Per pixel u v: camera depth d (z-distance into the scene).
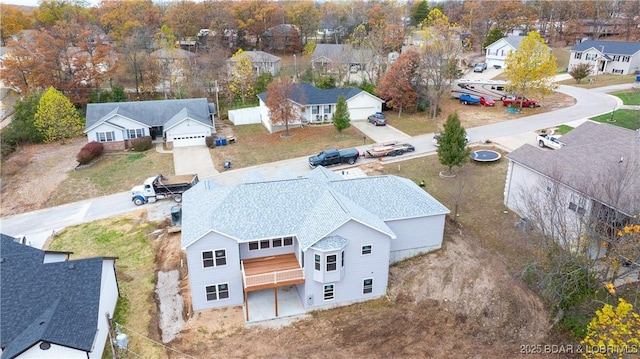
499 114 58.88
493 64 91.25
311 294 26.20
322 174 34.28
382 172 43.44
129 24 98.31
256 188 28.08
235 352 23.52
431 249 30.75
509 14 111.62
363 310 26.53
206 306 26.83
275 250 27.84
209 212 26.64
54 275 24.61
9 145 56.00
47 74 70.75
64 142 58.84
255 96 75.75
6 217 39.44
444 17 87.62
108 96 75.69
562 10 112.75
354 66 86.44
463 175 41.47
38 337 20.41
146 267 31.09
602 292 24.52
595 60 79.38
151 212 38.97
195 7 111.31
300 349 23.61
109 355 23.19
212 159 50.22
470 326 24.97
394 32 88.00
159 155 52.50
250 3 112.19
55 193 43.56
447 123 39.94
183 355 23.33
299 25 116.00
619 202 24.38
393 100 61.34
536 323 24.53
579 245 24.27
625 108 56.28
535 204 27.75
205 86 76.12
